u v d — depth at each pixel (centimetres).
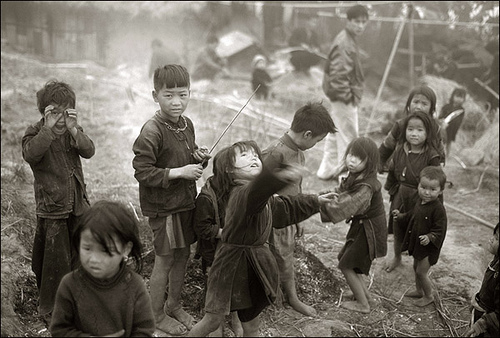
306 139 394
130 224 275
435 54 1315
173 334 374
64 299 282
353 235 432
